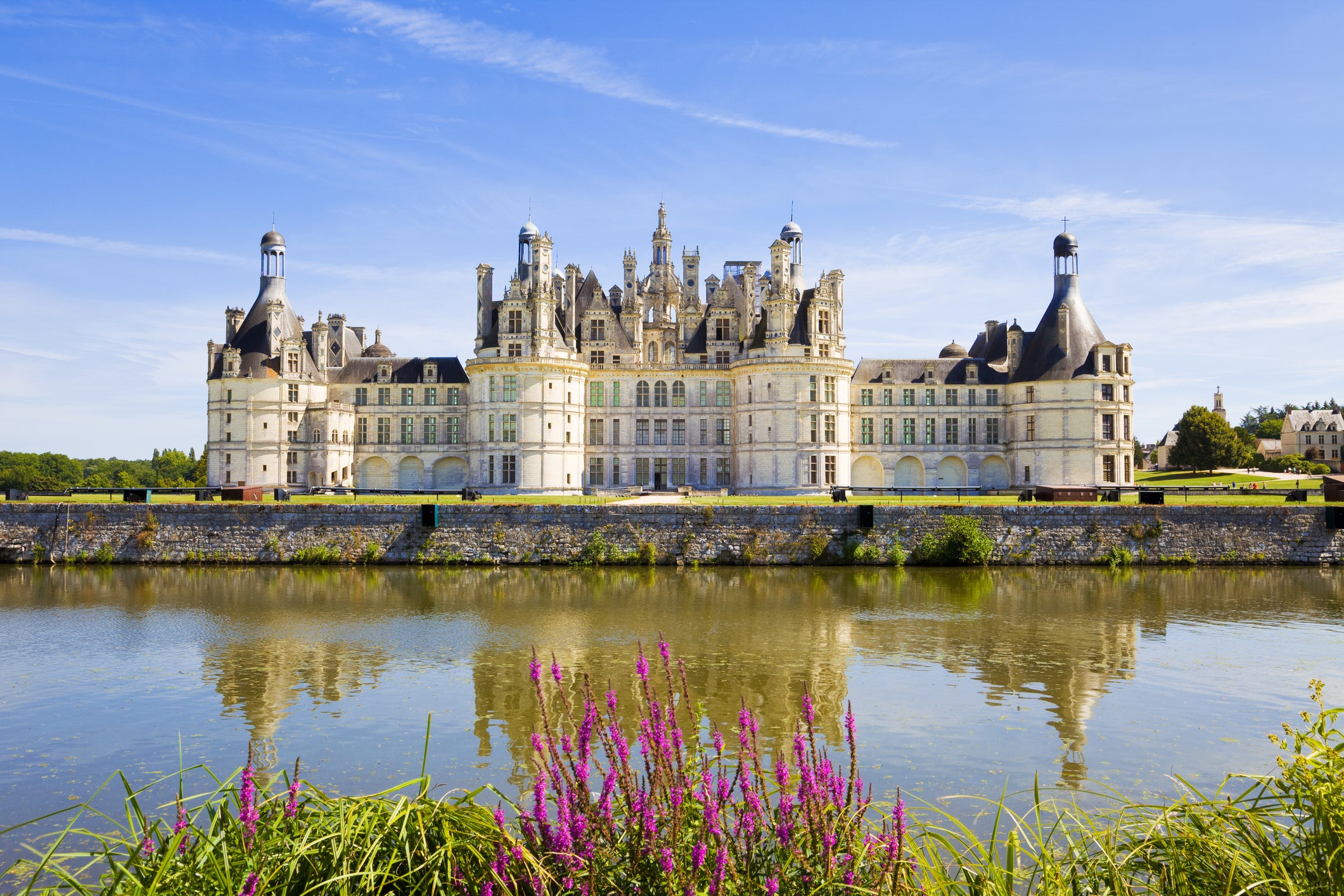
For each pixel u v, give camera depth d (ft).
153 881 36.58
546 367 322.96
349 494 310.04
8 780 83.97
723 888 34.58
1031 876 44.37
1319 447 631.97
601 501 264.52
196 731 98.02
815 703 107.96
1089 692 112.88
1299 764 40.34
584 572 213.25
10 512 228.22
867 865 38.06
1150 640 142.00
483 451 323.37
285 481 342.03
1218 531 226.17
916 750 90.33
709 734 94.73
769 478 321.93
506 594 183.52
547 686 115.03
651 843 36.04
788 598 178.40
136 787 81.87
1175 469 534.78
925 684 116.57
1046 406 342.44
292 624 153.48
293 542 225.35
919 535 224.74
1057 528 226.58
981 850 45.52
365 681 118.52
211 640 142.10
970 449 366.43
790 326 323.78
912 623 154.81
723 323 357.82
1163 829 49.29
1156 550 224.74
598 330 356.59
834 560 222.69
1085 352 342.64
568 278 370.53
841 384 330.54
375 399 363.97
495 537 224.12
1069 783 81.15
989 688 115.03
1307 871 38.24
